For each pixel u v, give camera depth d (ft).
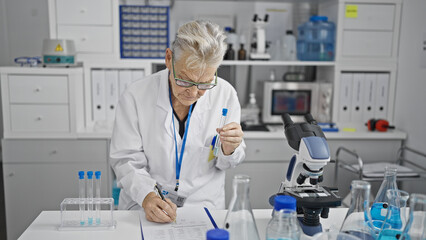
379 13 9.53
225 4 10.53
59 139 8.66
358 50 9.64
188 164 5.05
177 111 5.05
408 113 9.25
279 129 9.36
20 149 8.64
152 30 9.28
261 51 9.80
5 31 11.94
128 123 4.99
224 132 4.42
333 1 9.75
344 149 8.48
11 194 8.79
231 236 3.10
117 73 9.20
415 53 8.93
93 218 4.04
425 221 2.90
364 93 9.80
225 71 10.07
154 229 3.94
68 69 8.39
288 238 2.99
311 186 4.22
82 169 8.79
